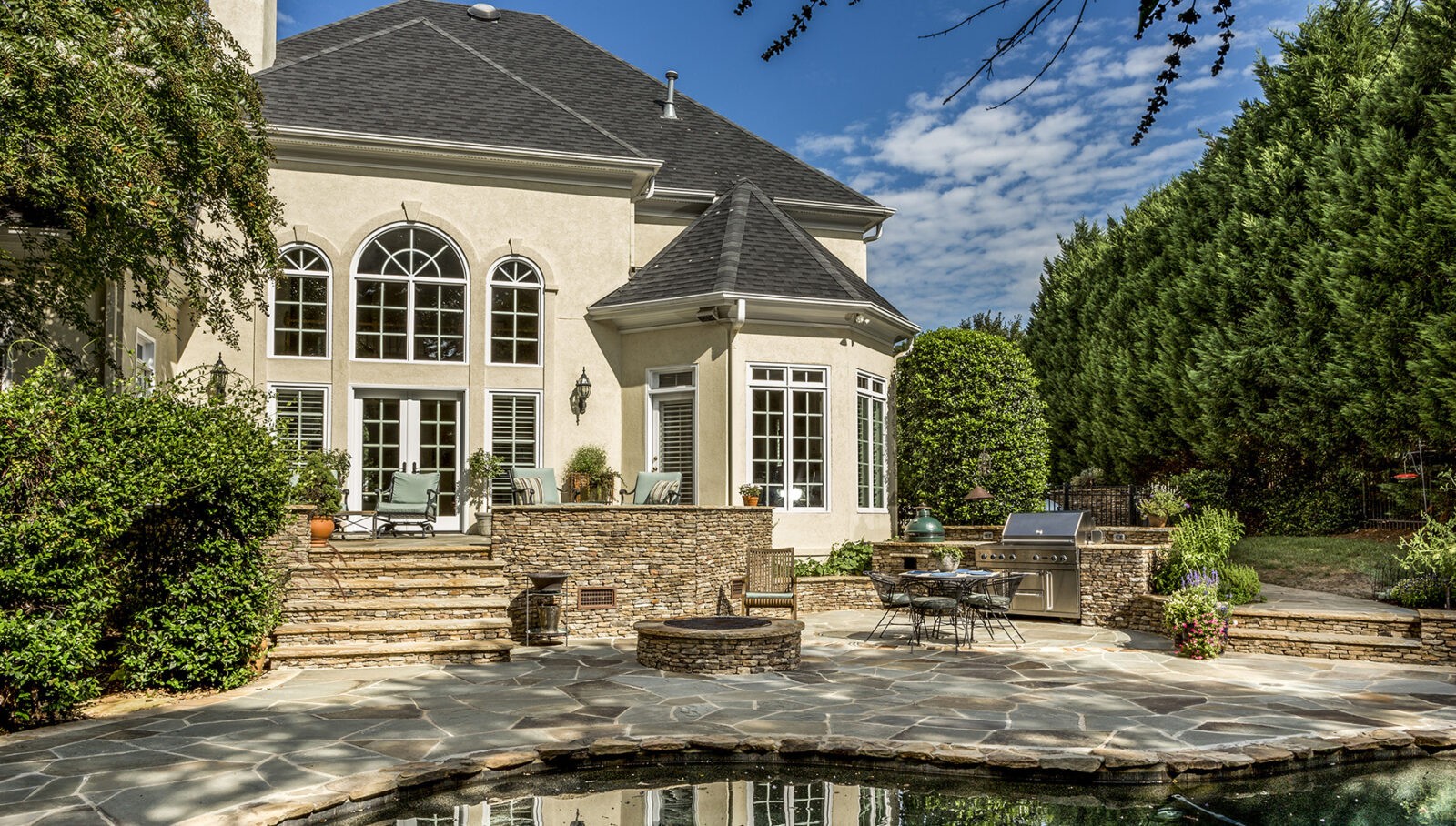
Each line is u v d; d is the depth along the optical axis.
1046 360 28.84
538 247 17.89
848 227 21.70
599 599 13.77
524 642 13.27
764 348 17.11
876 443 19.19
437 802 6.56
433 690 9.85
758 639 10.91
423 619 12.29
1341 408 18.41
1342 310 18.33
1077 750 7.36
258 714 8.69
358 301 17.03
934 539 17.02
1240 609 13.02
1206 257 21.83
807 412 17.44
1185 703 9.22
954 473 19.62
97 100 9.06
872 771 7.30
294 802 6.10
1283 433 19.92
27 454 8.21
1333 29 20.27
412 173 17.28
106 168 9.07
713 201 20.41
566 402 17.80
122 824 5.75
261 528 10.24
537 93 19.41
